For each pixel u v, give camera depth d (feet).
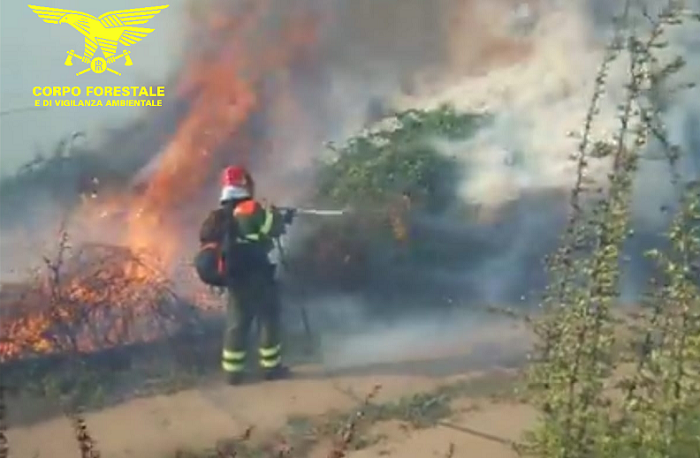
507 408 34.42
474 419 33.73
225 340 38.37
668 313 24.07
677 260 25.16
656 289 27.02
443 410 34.73
